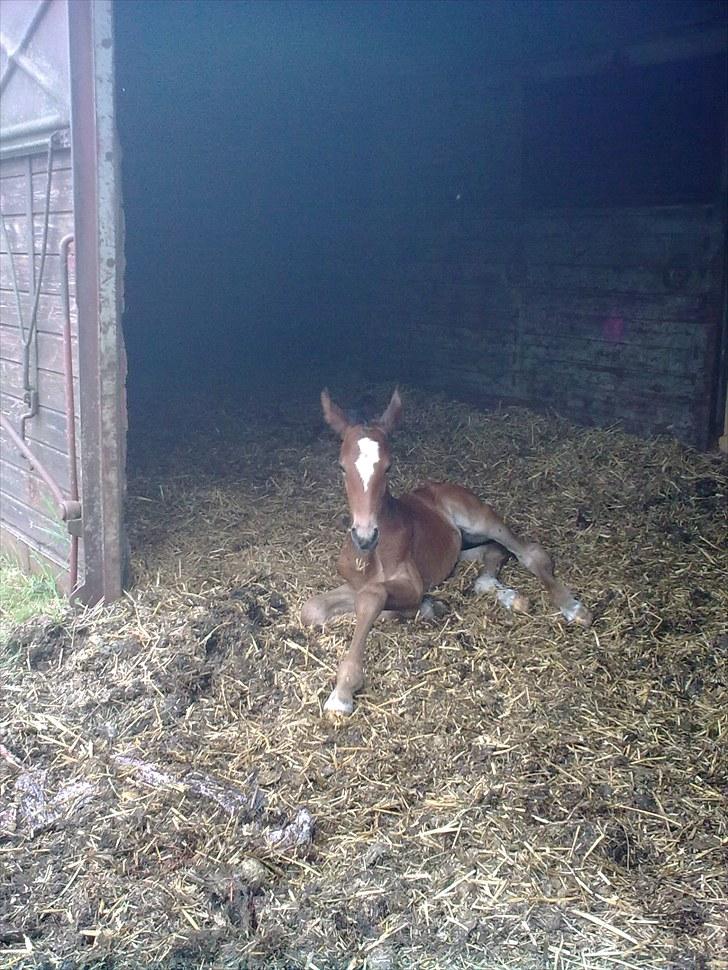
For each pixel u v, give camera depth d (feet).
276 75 19.21
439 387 17.31
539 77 14.88
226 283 20.99
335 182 18.99
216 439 14.51
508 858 5.82
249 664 7.76
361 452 7.32
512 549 9.09
